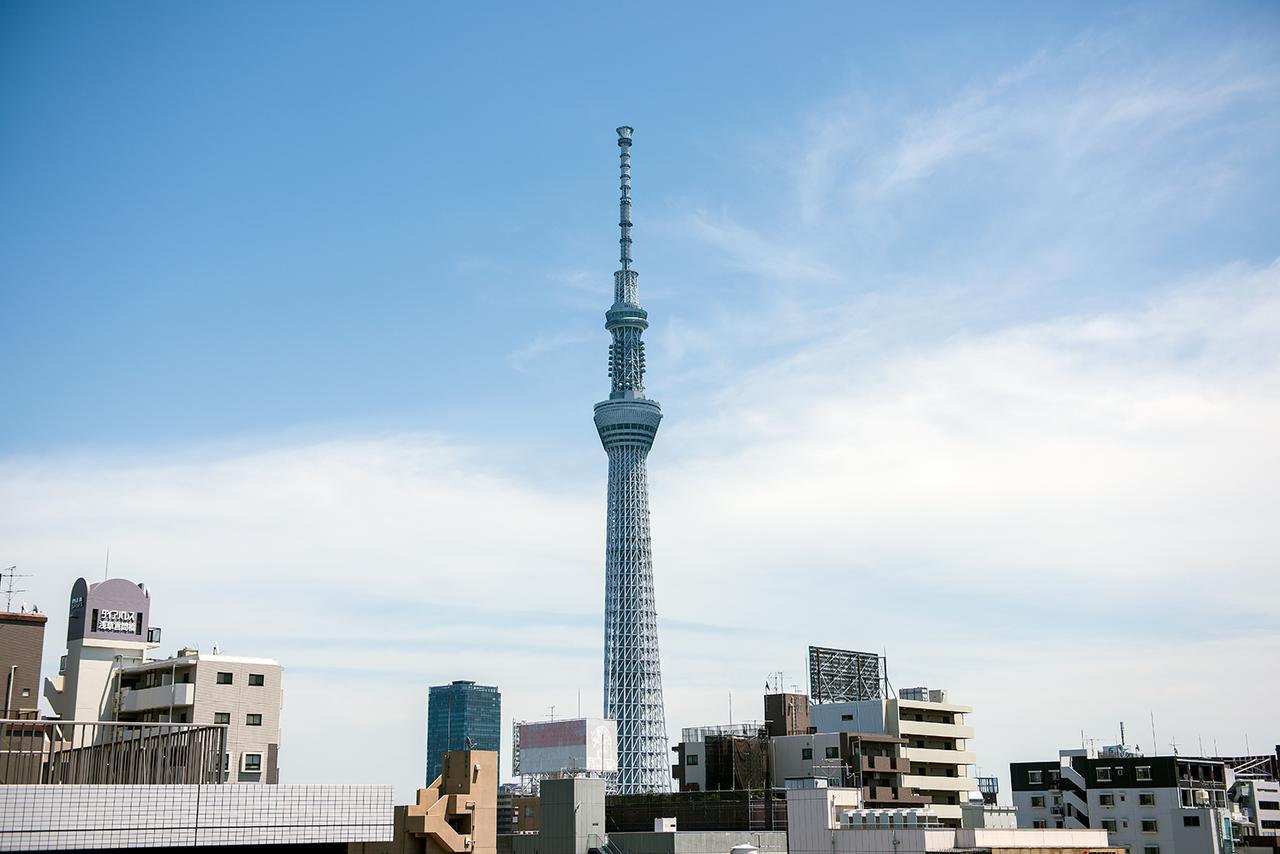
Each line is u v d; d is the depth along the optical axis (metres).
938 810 155.12
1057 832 99.44
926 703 167.12
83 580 127.50
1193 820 149.50
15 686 100.38
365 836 58.00
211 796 54.78
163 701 120.12
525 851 118.81
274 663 125.56
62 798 51.25
